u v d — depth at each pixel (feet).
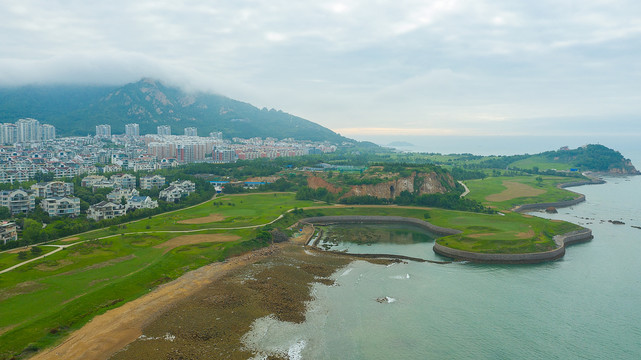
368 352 257.14
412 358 251.60
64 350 247.50
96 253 415.03
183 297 331.36
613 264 438.40
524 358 254.68
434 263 440.86
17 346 243.19
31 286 325.83
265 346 260.83
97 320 286.46
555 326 295.48
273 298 333.83
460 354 257.55
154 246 454.40
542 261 449.48
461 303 333.21
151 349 251.19
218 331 276.21
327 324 293.43
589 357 256.73
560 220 646.33
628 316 311.88
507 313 315.58
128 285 343.46
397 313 313.32
